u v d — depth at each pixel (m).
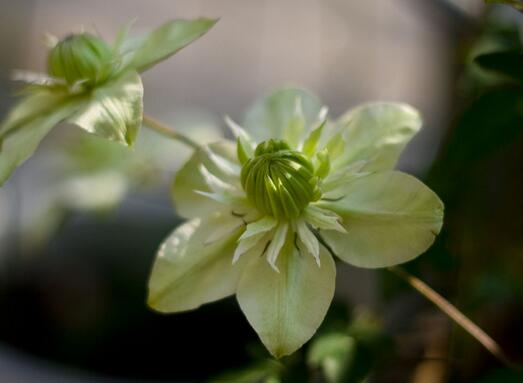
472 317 0.43
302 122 0.34
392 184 0.31
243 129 0.34
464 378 0.42
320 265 0.31
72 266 0.67
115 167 0.49
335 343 0.38
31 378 0.52
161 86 1.08
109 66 0.34
